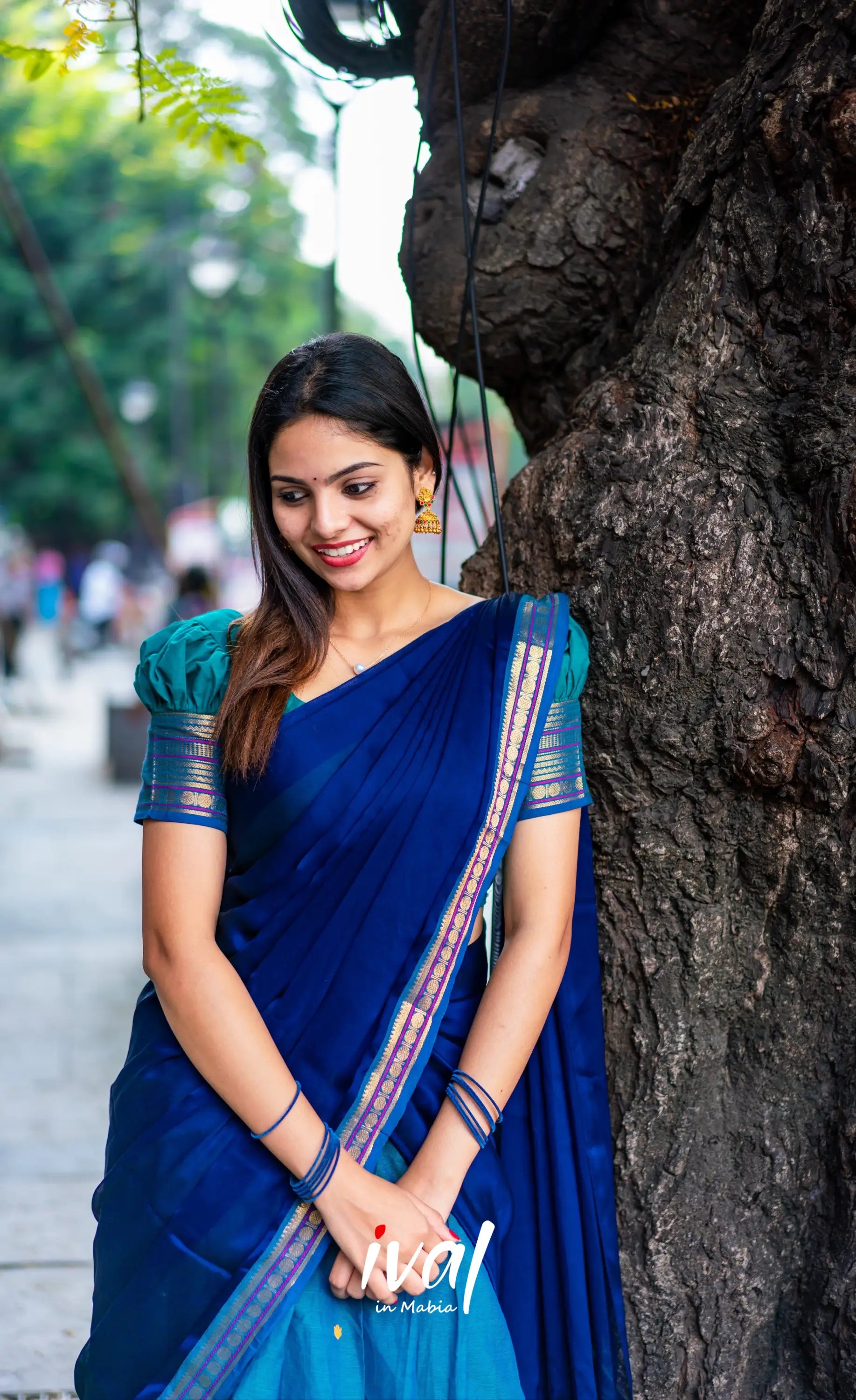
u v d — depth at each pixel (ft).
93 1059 13.70
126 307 91.09
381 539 5.40
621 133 7.05
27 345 91.66
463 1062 5.43
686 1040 6.30
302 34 7.94
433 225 7.28
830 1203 6.23
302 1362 5.17
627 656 6.04
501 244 7.11
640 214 7.01
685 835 6.15
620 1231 6.44
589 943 5.94
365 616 5.65
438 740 5.39
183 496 87.25
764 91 5.80
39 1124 11.92
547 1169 5.92
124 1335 5.29
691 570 5.88
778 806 5.97
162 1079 5.42
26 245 19.30
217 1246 5.17
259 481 5.53
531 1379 5.91
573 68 7.25
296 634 5.44
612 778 6.19
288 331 96.73
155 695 5.45
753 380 5.95
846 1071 6.13
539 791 5.53
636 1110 6.38
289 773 5.31
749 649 5.82
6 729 43.06
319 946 5.29
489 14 6.90
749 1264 6.32
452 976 5.36
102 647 75.51
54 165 80.02
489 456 6.43
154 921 5.38
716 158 6.05
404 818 5.30
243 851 5.43
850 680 5.66
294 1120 5.11
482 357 7.50
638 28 7.15
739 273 5.98
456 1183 5.30
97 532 104.68
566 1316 5.87
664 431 6.05
